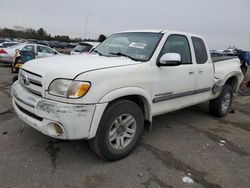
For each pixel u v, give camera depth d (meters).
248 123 5.61
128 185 2.97
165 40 4.05
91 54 4.31
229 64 5.86
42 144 3.80
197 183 3.10
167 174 3.25
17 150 3.59
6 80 9.31
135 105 3.49
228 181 3.20
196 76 4.61
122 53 4.07
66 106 2.89
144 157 3.64
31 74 3.27
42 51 14.59
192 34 4.73
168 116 5.72
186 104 4.58
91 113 2.97
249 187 3.11
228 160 3.75
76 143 3.89
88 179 3.03
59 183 2.92
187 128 4.99
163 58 3.72
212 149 4.09
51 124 2.98
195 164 3.56
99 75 3.04
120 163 3.43
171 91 4.11
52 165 3.27
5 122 4.58
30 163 3.28
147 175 3.20
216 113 5.79
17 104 3.52
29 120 3.19
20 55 10.99
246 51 11.87
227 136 4.71
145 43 4.05
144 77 3.56
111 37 4.78
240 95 9.03
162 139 4.34
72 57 3.82
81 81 2.92
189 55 4.55
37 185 2.86
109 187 2.91
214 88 5.22
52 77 3.02
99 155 3.30
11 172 3.06
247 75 14.27
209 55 5.05
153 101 3.81
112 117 3.21
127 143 3.54
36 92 3.19
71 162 3.37
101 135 3.17
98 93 3.00
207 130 4.96
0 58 14.00
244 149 4.18
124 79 3.28
